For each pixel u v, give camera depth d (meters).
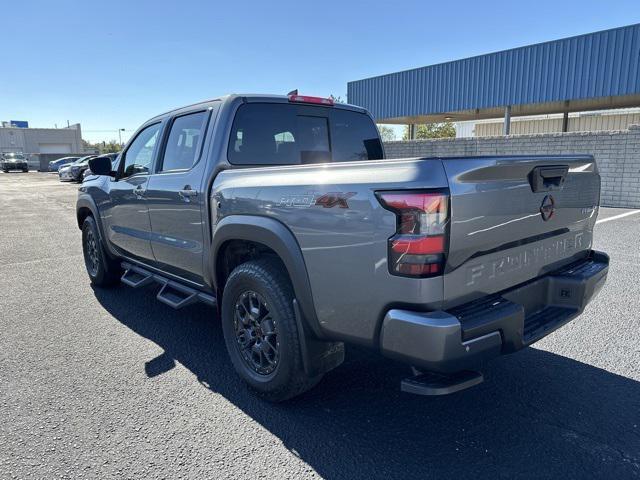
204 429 2.75
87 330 4.34
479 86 20.05
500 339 2.28
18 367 3.57
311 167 2.60
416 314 2.13
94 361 3.68
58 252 8.06
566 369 3.42
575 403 2.99
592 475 2.32
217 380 3.37
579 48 16.70
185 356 3.78
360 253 2.31
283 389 2.90
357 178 2.32
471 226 2.19
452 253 2.14
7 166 47.72
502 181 2.33
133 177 4.47
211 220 3.39
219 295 3.49
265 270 2.90
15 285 5.91
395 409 2.96
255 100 3.65
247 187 2.98
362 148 4.43
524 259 2.62
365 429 2.75
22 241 9.12
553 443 2.58
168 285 4.14
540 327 2.63
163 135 4.14
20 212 13.85
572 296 2.84
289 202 2.67
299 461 2.46
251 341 3.13
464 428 2.75
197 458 2.48
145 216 4.26
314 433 2.71
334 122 4.20
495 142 14.31
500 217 2.34
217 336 4.20
